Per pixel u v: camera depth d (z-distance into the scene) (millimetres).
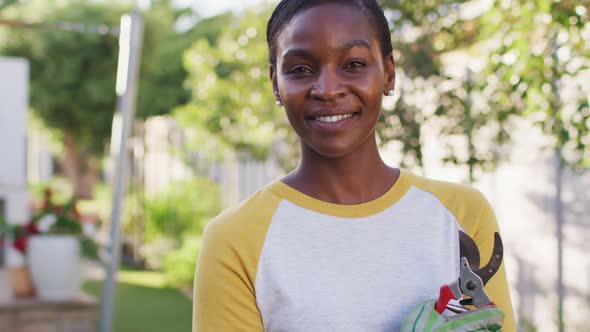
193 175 9641
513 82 2553
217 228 1171
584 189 3219
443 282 1149
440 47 3117
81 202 20312
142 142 10031
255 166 6945
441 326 1040
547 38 2521
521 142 3617
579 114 2561
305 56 1114
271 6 5445
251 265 1135
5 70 7234
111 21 14711
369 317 1118
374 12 1149
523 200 3643
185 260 7961
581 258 3230
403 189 1201
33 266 4934
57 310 4840
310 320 1110
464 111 2979
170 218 9266
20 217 7164
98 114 15547
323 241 1148
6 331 4672
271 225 1156
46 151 24141
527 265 3635
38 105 15289
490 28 2695
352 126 1125
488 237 1182
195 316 1167
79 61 14961
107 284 4762
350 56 1108
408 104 3082
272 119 5211
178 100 13398
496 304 1144
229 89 5559
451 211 1197
